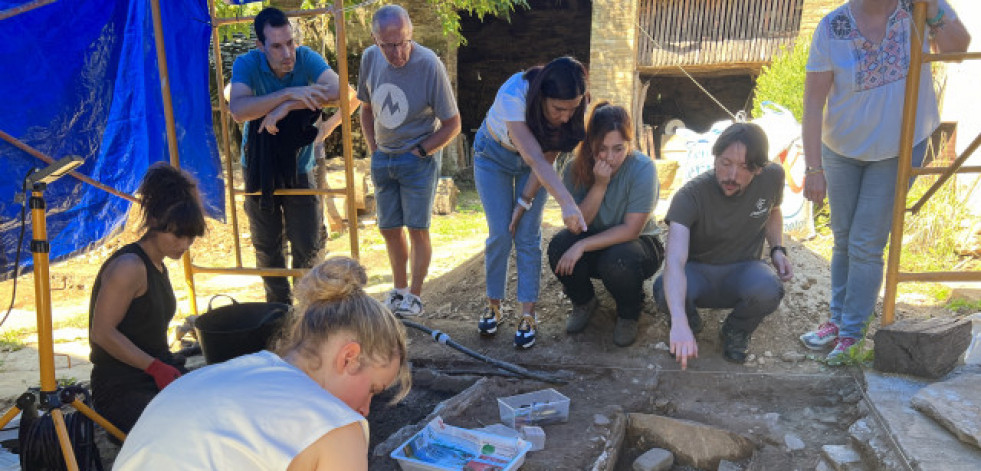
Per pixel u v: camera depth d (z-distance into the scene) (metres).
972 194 6.66
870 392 3.21
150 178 3.00
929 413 2.92
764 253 4.74
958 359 3.47
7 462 3.09
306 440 1.45
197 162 4.88
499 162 3.95
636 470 3.09
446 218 10.84
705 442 3.20
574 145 3.64
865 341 3.72
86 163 4.45
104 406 3.06
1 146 4.00
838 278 3.85
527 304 4.07
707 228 3.62
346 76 4.22
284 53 4.17
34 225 2.48
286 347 1.71
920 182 6.24
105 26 4.36
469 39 18.64
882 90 3.38
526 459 2.92
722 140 3.37
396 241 4.55
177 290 6.80
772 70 10.01
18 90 4.04
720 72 14.17
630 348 3.97
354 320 1.62
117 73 4.48
